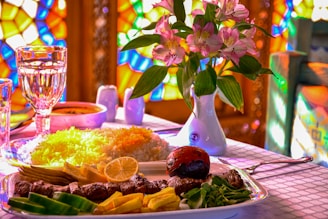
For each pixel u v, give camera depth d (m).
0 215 1.04
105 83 2.44
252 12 2.87
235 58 1.26
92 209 0.99
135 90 1.30
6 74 2.21
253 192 1.09
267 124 2.11
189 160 1.14
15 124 1.56
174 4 1.28
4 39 2.18
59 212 0.98
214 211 1.00
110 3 2.38
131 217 0.96
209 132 1.39
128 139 1.27
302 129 1.99
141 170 1.21
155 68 1.31
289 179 1.25
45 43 2.29
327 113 1.89
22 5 2.21
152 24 1.33
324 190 1.19
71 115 1.50
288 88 2.02
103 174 1.15
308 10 2.95
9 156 1.28
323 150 1.90
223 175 1.14
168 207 1.00
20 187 1.05
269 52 2.93
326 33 2.07
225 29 1.25
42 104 1.36
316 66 1.98
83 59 2.42
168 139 1.49
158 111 2.64
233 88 1.31
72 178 1.12
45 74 1.33
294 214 1.07
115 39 2.43
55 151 1.24
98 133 1.33
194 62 1.26
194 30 1.23
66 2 2.32
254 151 1.44
